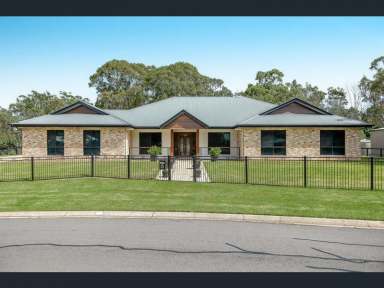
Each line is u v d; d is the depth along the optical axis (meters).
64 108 33.66
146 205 11.40
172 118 31.61
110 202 11.86
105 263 6.48
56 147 31.27
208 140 33.75
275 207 11.04
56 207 11.20
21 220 10.00
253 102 38.31
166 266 6.34
